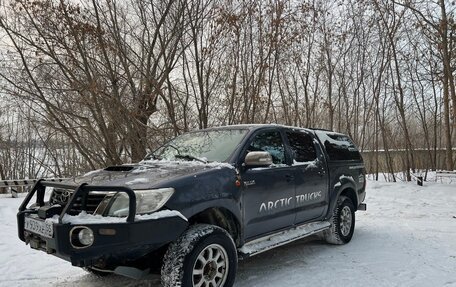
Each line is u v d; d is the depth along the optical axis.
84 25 9.30
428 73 18.77
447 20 16.28
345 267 4.98
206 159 4.46
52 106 9.86
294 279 4.53
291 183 5.03
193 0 9.94
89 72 9.67
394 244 6.18
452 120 18.06
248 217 4.34
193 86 10.59
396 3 16.92
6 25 9.56
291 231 5.16
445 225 7.87
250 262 5.27
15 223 8.20
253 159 4.25
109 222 3.25
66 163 18.22
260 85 11.81
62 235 3.28
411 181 16.77
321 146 6.04
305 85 17.62
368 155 23.41
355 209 6.66
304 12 12.50
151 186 3.54
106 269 3.78
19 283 4.52
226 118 11.20
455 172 15.18
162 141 10.24
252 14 11.20
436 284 4.34
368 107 20.97
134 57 10.28
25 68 9.85
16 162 26.19
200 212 4.07
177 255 3.50
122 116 9.84
